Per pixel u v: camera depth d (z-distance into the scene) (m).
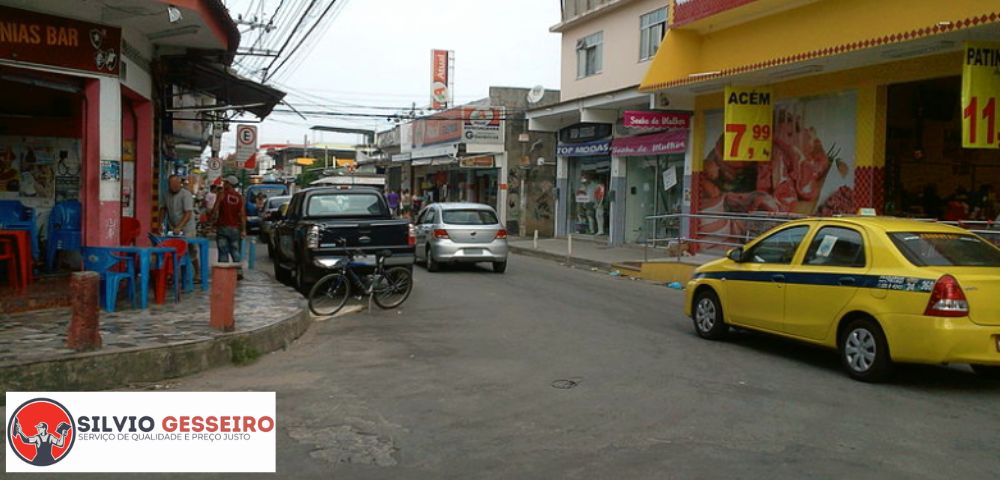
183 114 22.36
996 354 6.97
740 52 18.75
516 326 10.84
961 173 16.50
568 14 27.83
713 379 7.67
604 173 27.52
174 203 13.12
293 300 11.38
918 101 16.25
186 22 12.19
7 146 12.50
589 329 10.62
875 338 7.46
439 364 8.34
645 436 5.79
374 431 5.92
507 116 33.56
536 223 33.34
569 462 5.20
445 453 5.39
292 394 7.05
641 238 24.62
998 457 5.36
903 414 6.45
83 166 11.27
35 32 10.40
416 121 43.66
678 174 22.30
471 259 17.81
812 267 8.38
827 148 16.75
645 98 22.09
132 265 10.05
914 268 7.31
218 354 8.11
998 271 7.37
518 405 6.66
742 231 19.02
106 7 10.73
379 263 12.20
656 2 22.70
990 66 12.54
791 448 5.52
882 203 15.64
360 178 36.19
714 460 5.24
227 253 14.02
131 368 7.34
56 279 11.28
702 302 10.02
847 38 15.47
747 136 17.92
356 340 9.80
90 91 11.20
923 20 13.64
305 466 5.14
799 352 9.12
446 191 42.25
